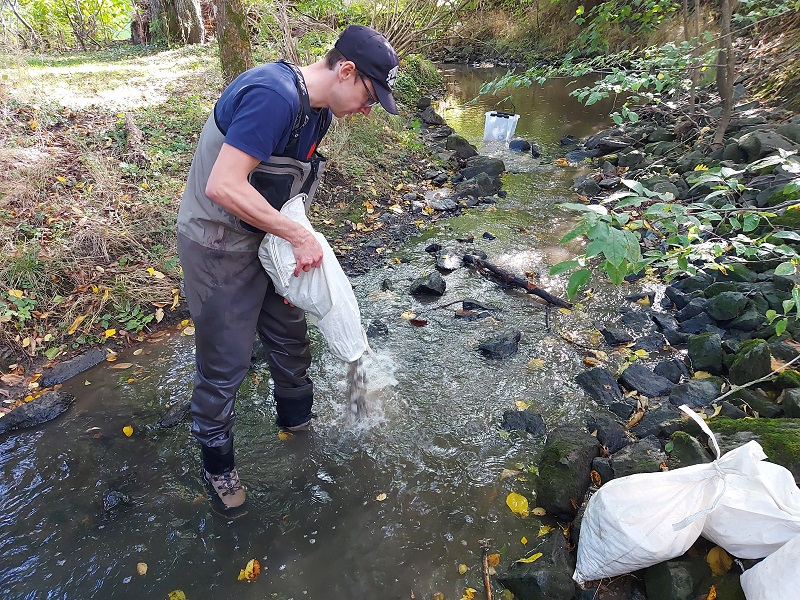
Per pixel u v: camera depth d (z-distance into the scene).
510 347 3.37
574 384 3.10
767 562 1.74
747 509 1.87
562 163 6.66
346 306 2.23
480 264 4.31
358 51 1.85
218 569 2.20
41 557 2.24
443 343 3.49
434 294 4.00
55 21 14.54
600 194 5.59
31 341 3.41
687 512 1.90
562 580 2.01
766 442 2.26
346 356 2.30
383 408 2.98
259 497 2.51
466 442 2.76
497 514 2.38
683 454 2.34
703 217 2.10
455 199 5.66
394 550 2.26
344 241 4.82
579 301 3.88
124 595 2.10
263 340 2.56
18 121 5.18
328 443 2.79
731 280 3.74
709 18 8.12
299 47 7.02
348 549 2.27
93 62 9.43
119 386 3.21
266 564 2.22
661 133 6.69
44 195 4.29
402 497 2.49
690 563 1.94
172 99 6.68
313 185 2.14
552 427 2.81
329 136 5.86
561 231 4.91
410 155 6.65
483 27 12.71
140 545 2.29
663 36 8.02
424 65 10.82
